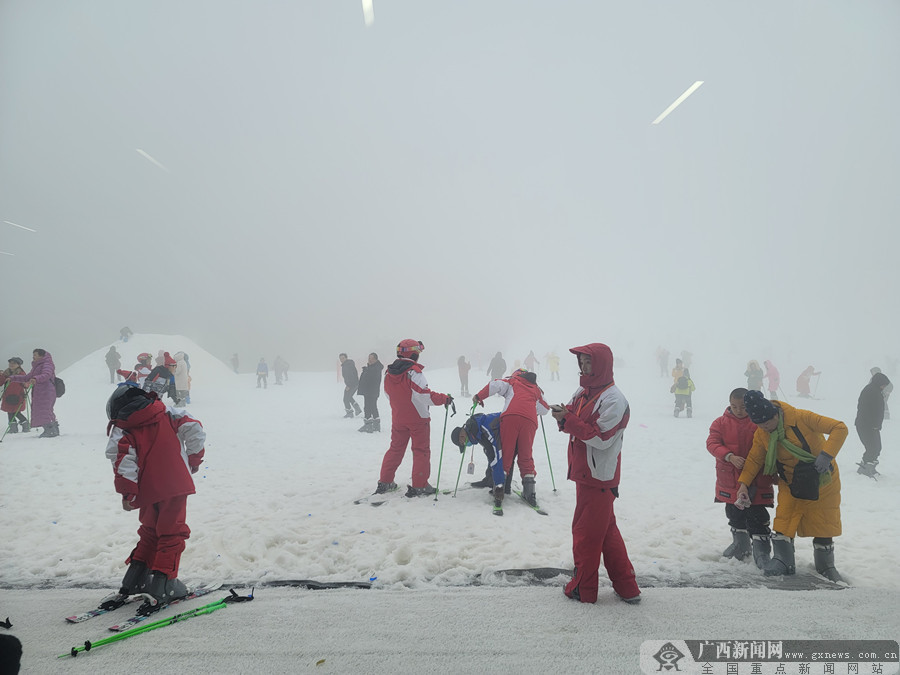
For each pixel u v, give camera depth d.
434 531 5.10
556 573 4.14
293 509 5.95
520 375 6.30
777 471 4.23
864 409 8.21
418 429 6.32
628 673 2.55
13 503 6.26
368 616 3.27
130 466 3.44
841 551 4.76
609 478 3.44
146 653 2.78
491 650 2.80
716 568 4.34
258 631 3.05
